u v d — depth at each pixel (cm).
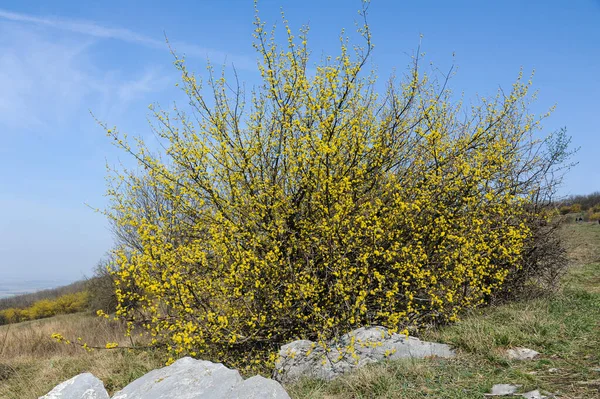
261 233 661
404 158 700
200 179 646
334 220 588
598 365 421
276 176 673
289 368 520
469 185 658
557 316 600
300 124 643
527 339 504
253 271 600
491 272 710
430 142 657
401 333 549
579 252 1222
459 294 651
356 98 696
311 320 629
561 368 423
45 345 1032
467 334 514
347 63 608
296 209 658
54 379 703
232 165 656
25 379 730
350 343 509
